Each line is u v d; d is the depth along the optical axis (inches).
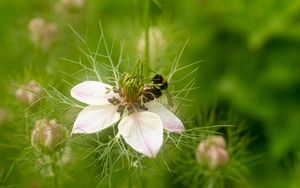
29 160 14.6
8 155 16.1
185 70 19.7
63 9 17.7
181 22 19.3
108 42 18.0
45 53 17.3
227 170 15.1
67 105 14.1
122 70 17.2
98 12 18.9
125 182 15.1
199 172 15.0
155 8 19.9
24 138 14.9
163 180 16.6
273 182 19.4
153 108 13.3
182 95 17.9
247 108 20.3
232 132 15.4
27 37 17.7
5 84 16.5
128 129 12.8
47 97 13.7
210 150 14.6
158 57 16.4
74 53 17.3
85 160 15.2
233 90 20.4
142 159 13.4
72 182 15.6
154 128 12.8
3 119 15.8
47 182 15.3
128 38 17.3
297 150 19.9
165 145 13.3
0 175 14.8
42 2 19.5
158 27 17.3
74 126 12.9
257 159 19.9
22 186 15.8
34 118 14.3
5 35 19.5
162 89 13.5
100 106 13.1
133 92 13.1
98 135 13.4
